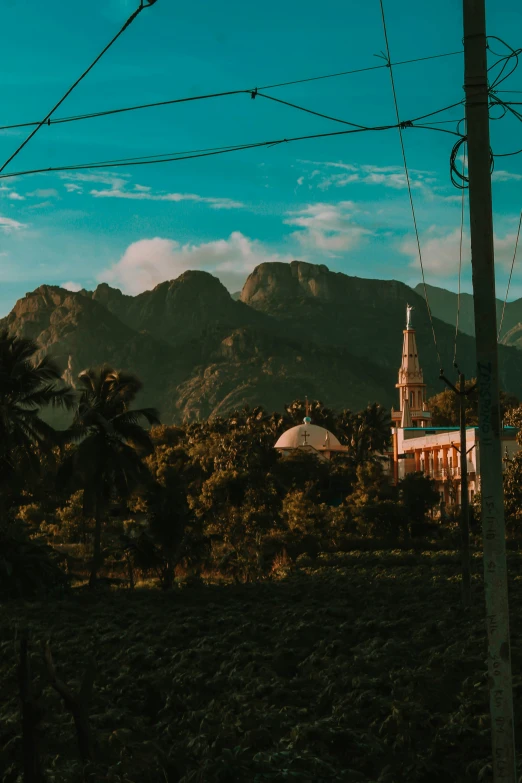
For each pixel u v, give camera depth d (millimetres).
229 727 18625
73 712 14500
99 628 36219
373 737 17938
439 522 87812
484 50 10047
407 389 169250
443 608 38562
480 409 9875
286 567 64875
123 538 53406
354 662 25641
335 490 109125
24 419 48906
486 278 9953
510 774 9359
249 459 90500
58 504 96938
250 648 30359
